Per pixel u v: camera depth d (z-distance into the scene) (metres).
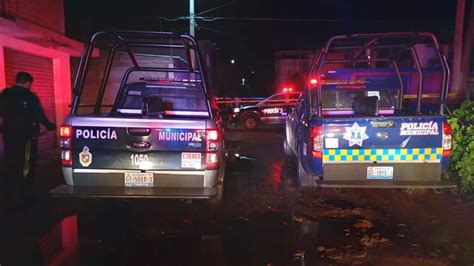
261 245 4.67
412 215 5.69
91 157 4.93
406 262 4.23
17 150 6.22
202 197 4.74
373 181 5.50
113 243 4.66
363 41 6.41
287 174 8.47
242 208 6.06
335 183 5.44
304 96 7.05
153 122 4.93
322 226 5.29
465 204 6.12
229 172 8.61
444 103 5.96
